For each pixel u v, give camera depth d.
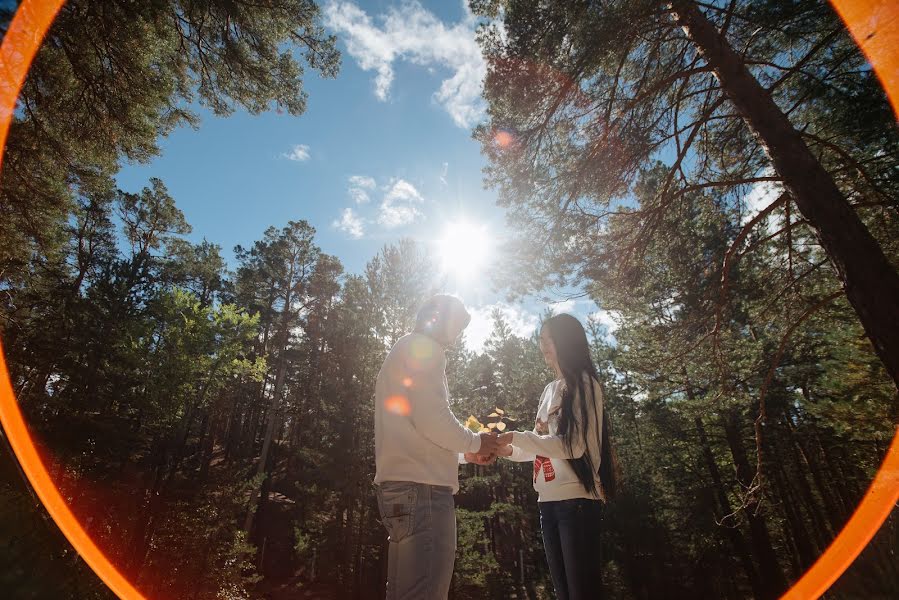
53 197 7.54
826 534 19.22
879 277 4.55
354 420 19.75
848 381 10.15
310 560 22.84
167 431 15.08
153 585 12.51
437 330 2.07
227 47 7.22
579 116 7.25
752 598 19.42
